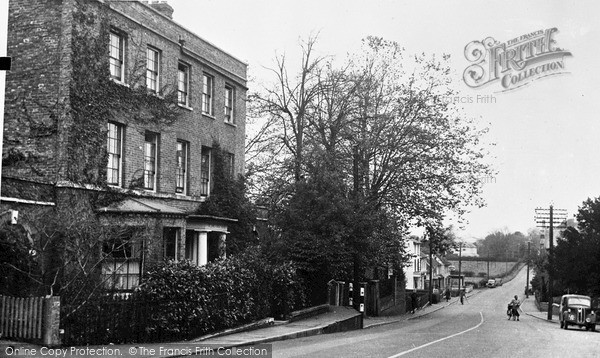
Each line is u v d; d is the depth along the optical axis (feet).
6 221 59.98
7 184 63.16
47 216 63.87
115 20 78.33
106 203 75.51
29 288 59.21
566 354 58.39
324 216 101.91
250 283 77.71
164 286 59.67
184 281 61.67
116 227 68.74
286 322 87.04
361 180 130.72
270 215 110.83
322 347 59.00
